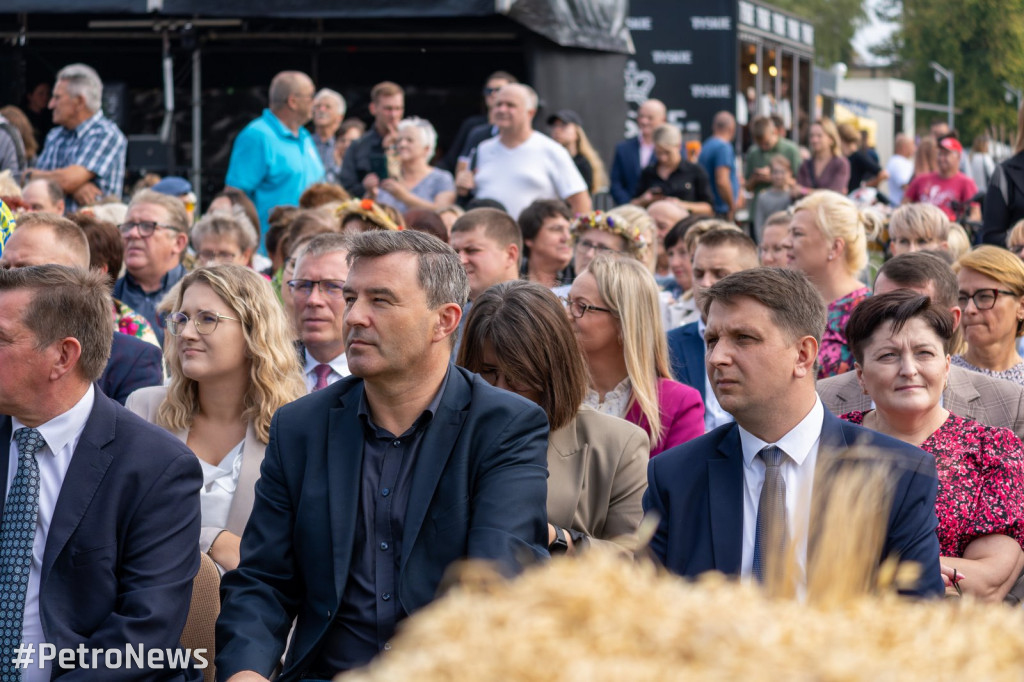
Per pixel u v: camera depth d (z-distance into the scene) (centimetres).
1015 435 425
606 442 404
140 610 331
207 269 444
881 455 271
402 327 315
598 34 1290
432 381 324
